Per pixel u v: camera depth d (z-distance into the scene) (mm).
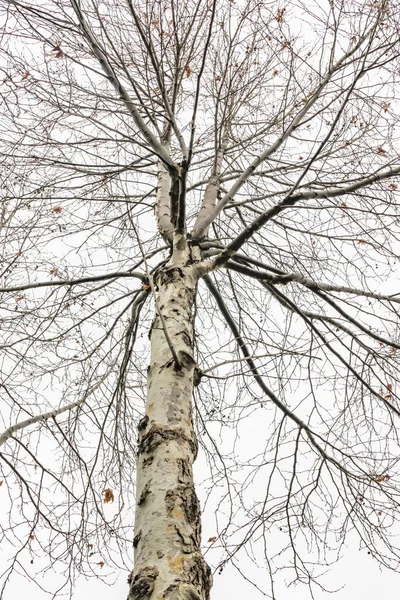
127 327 4945
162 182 5113
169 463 2779
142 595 2225
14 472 3752
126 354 4805
